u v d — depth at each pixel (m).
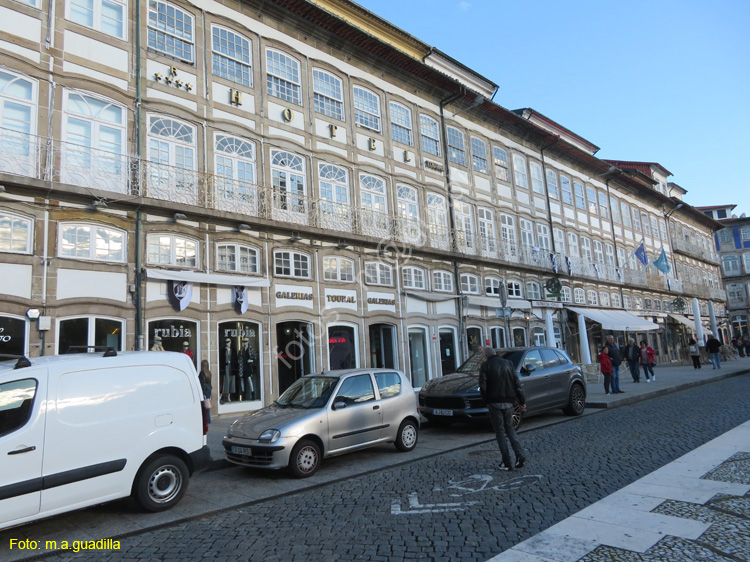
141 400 6.07
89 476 5.46
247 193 14.66
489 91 25.72
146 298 12.25
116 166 12.36
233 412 13.55
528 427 11.20
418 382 19.00
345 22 17.56
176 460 6.29
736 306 58.50
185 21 14.38
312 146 16.84
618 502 5.49
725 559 3.99
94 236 11.70
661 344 37.06
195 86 14.22
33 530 5.56
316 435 7.80
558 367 12.49
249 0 15.83
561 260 27.77
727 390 16.09
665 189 44.34
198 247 13.42
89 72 12.28
